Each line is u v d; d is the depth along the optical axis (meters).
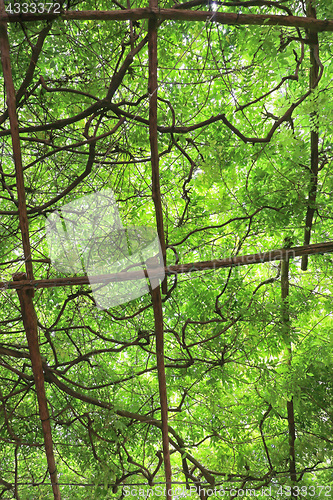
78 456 2.89
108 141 2.70
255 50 2.36
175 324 3.10
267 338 2.78
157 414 3.16
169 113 2.51
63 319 3.17
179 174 3.00
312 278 3.07
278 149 2.39
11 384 3.09
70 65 2.50
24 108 2.65
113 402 2.75
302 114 2.35
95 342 3.24
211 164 2.41
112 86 2.14
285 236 2.86
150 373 3.29
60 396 3.21
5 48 1.83
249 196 2.47
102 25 2.40
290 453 2.87
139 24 2.38
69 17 1.81
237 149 2.63
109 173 2.77
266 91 2.63
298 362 2.95
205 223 2.96
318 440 2.84
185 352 3.04
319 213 2.74
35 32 1.89
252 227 2.76
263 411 3.18
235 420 2.92
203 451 3.49
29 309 2.16
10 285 2.00
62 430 2.92
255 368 2.88
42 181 2.87
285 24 1.98
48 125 2.18
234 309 2.81
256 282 3.29
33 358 2.24
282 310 2.78
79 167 2.80
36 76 2.53
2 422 2.76
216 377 2.86
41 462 3.29
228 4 1.96
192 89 2.69
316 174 2.52
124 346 2.62
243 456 2.91
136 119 2.24
